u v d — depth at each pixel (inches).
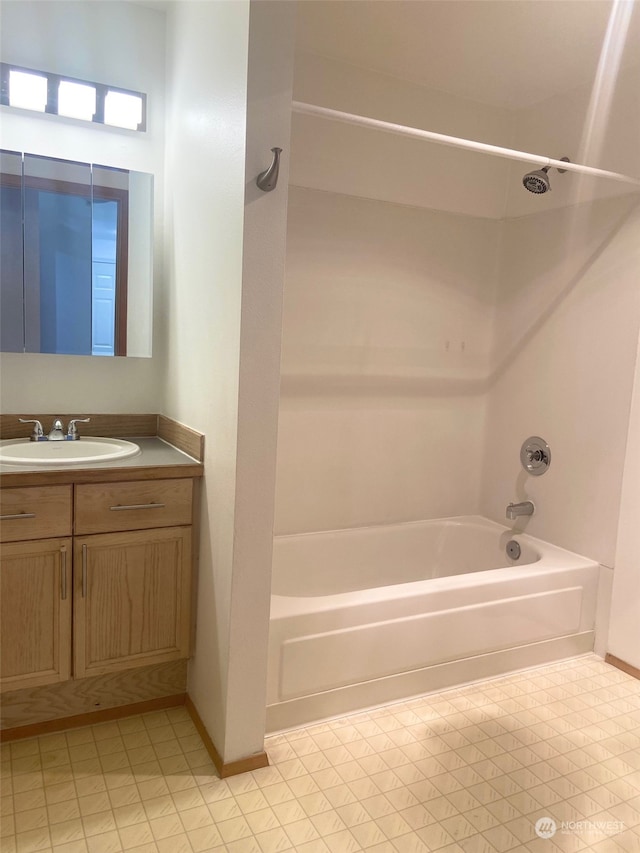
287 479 109.3
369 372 114.0
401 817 67.2
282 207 66.7
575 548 108.7
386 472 119.0
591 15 84.1
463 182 116.2
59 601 75.1
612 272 100.5
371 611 84.5
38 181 87.5
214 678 75.1
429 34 91.3
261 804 68.0
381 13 85.7
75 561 75.4
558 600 101.5
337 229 106.7
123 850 61.1
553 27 87.7
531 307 116.6
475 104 114.0
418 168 111.1
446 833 65.1
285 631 78.6
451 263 119.2
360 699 85.8
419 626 88.8
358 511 117.2
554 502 112.4
